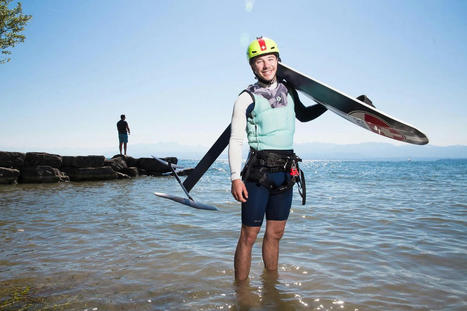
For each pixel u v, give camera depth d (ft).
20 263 10.36
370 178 59.88
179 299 7.64
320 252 11.42
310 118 9.57
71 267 9.96
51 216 18.57
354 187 39.73
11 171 39.06
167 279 8.93
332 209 21.21
